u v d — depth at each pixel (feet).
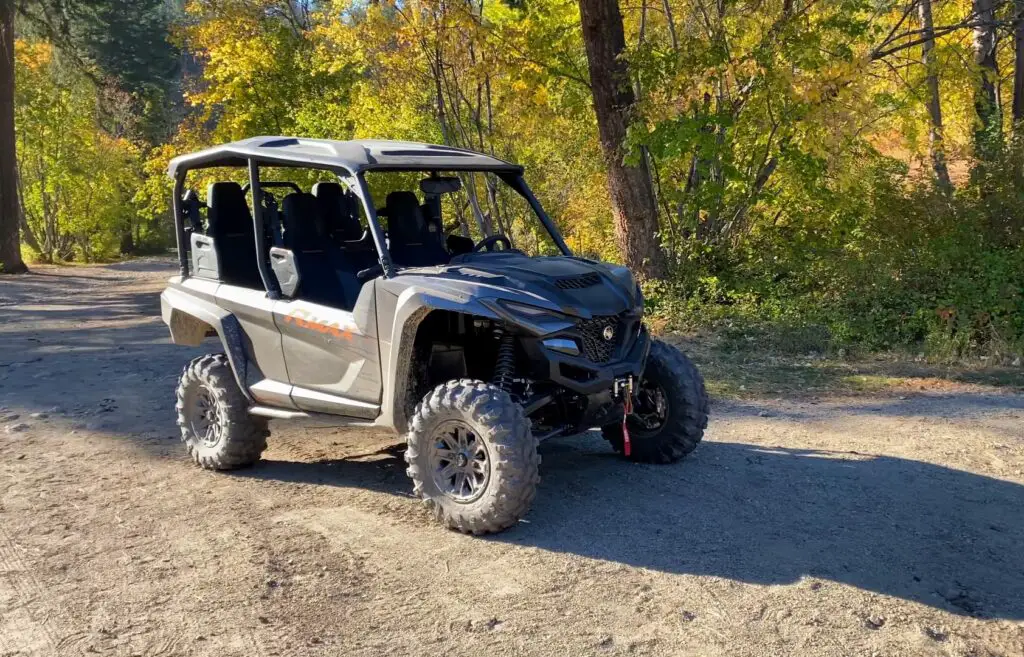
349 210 22.04
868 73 41.22
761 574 14.02
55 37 118.21
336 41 58.03
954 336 34.35
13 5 105.91
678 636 12.13
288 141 19.88
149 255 193.57
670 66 42.55
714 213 46.19
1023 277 36.86
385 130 58.90
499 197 50.90
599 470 19.63
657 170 47.85
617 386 16.89
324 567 14.67
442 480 16.20
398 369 16.66
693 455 20.77
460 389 15.80
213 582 14.17
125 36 186.80
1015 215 39.68
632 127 41.93
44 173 153.79
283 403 19.16
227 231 21.06
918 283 38.58
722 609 12.86
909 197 42.63
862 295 39.22
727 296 42.88
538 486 18.56
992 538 15.47
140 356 37.22
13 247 111.96
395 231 21.24
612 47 44.04
